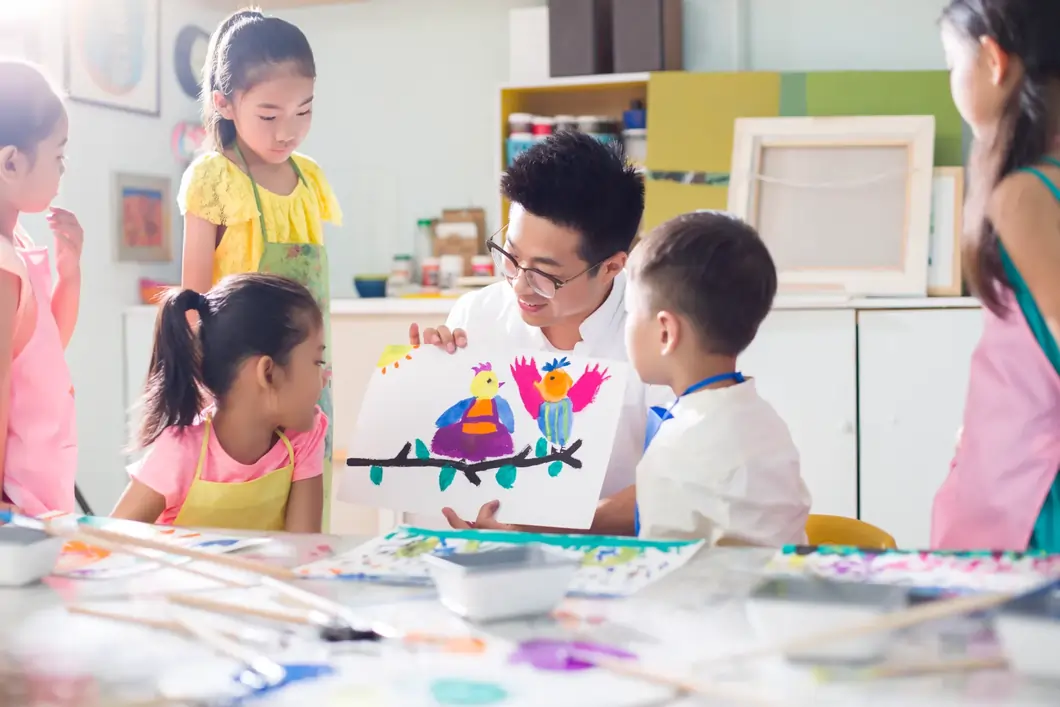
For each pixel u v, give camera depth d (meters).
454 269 2.99
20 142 1.31
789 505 1.01
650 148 2.77
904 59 2.81
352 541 0.94
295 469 1.30
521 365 1.21
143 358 2.78
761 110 2.73
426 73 3.12
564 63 2.82
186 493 1.24
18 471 1.33
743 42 2.90
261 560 0.87
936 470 2.48
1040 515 1.12
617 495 1.30
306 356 1.24
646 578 0.79
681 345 1.08
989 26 1.06
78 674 0.61
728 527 0.98
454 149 3.11
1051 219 1.04
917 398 2.48
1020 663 0.57
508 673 0.59
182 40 2.98
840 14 2.84
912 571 0.77
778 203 2.71
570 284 1.30
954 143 2.68
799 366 2.52
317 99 3.21
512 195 1.28
